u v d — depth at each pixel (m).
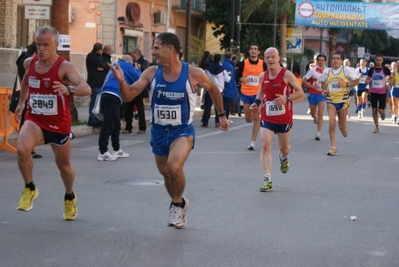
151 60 41.38
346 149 17.17
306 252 7.45
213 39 50.69
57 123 8.18
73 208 8.70
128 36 38.59
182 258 7.10
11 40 28.20
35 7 17.83
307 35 77.06
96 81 19.66
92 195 10.39
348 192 11.20
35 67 8.13
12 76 23.42
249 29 47.69
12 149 15.02
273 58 11.26
